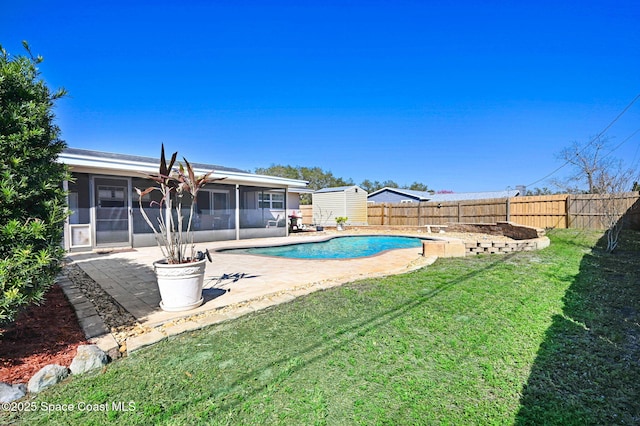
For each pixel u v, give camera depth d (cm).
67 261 771
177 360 269
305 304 414
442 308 386
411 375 239
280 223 1495
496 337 303
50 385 231
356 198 2409
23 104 259
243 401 211
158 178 417
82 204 944
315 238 1399
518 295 437
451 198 3055
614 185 1024
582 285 484
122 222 1013
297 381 233
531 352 273
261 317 368
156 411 201
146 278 583
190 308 396
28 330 329
